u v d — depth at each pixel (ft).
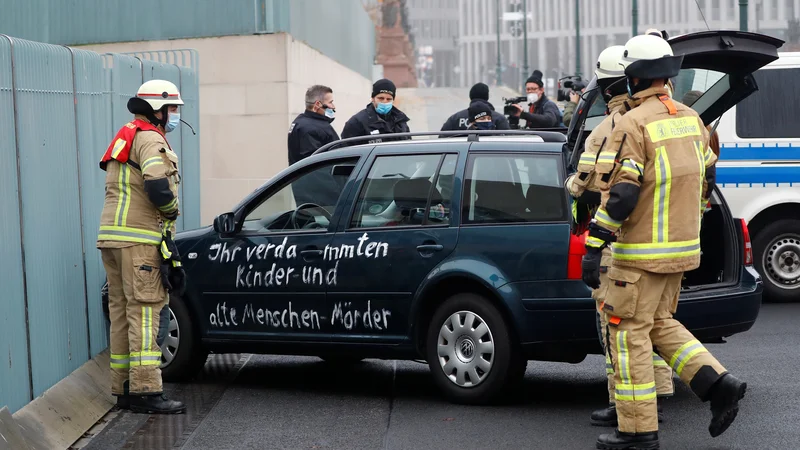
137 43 53.83
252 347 26.86
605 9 547.90
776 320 35.12
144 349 24.38
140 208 24.11
